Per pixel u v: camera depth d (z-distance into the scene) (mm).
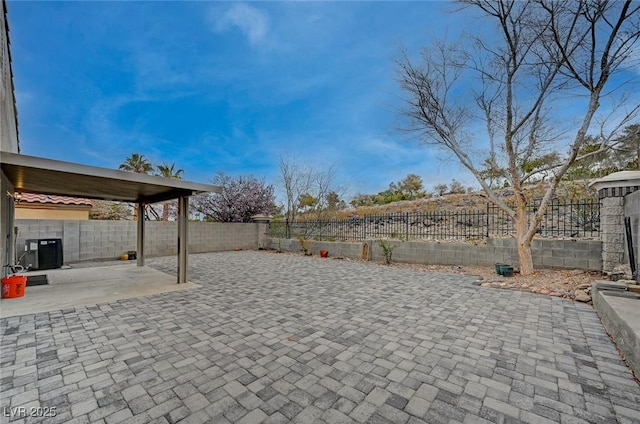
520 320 4023
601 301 3922
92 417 2057
